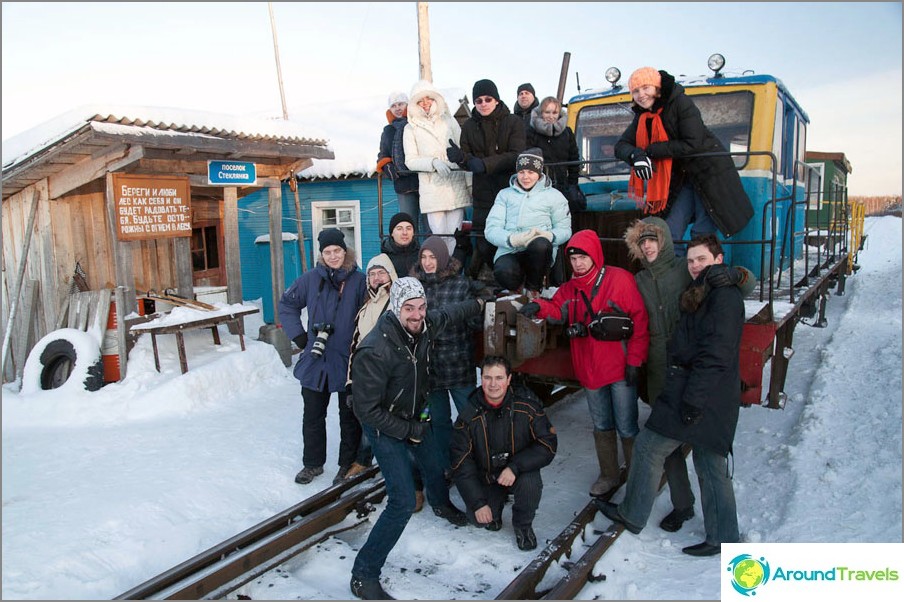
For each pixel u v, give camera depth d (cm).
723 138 581
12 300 796
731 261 563
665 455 383
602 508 420
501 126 499
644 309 401
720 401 360
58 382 723
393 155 589
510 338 422
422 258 445
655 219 399
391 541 349
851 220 1420
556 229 457
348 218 1267
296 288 482
